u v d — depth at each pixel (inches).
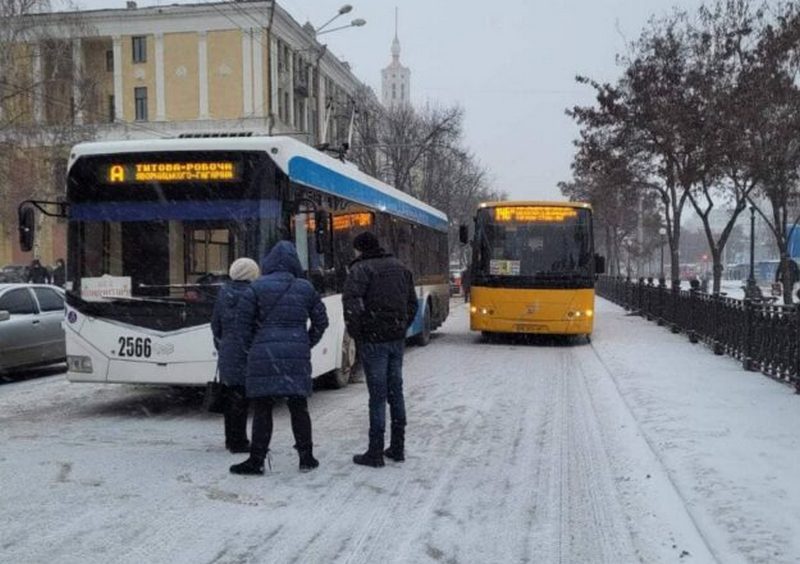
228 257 338.3
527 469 267.6
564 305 655.1
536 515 219.5
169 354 339.0
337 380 438.9
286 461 278.1
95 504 227.3
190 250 341.4
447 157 1894.7
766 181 629.9
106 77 2122.3
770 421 325.4
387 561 185.5
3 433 325.1
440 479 255.4
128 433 325.4
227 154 341.4
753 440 291.9
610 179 955.3
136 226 345.7
